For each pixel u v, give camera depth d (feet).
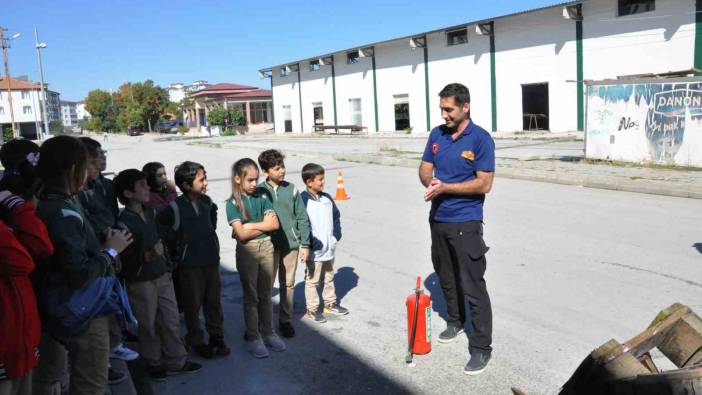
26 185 10.46
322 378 13.48
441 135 14.07
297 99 146.72
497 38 93.71
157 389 13.12
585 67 82.43
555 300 18.08
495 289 19.29
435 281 20.71
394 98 115.75
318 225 16.30
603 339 15.15
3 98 300.40
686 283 19.20
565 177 40.81
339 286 20.33
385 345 15.25
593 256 22.75
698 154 41.52
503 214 31.55
